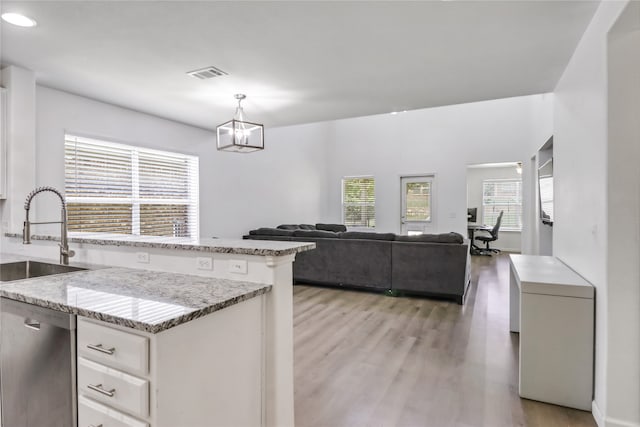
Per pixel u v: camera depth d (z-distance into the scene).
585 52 2.26
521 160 6.93
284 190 7.02
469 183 9.32
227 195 5.46
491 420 1.90
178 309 1.19
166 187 4.53
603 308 1.84
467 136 7.46
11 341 1.46
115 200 3.90
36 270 2.25
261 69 2.88
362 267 4.59
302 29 2.24
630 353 1.75
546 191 4.26
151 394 1.08
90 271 1.86
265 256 1.56
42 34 2.29
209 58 2.66
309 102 3.77
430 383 2.28
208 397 1.27
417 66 2.83
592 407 1.97
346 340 2.99
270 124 4.85
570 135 2.66
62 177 3.38
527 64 2.78
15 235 2.60
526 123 6.89
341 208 8.77
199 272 1.75
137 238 2.10
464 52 2.58
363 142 8.50
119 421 1.14
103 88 3.30
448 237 4.20
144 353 1.08
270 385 1.57
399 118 8.12
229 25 2.19
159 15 2.06
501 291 4.69
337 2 1.95
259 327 1.53
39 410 1.37
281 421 1.61
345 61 2.73
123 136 3.93
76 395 1.27
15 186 2.77
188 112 4.14
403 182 8.16
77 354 1.26
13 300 1.45
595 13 2.04
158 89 3.33
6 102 2.75
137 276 1.73
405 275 4.35
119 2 1.93
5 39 2.35
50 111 3.28
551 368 2.05
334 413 1.95
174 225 4.63
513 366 2.51
